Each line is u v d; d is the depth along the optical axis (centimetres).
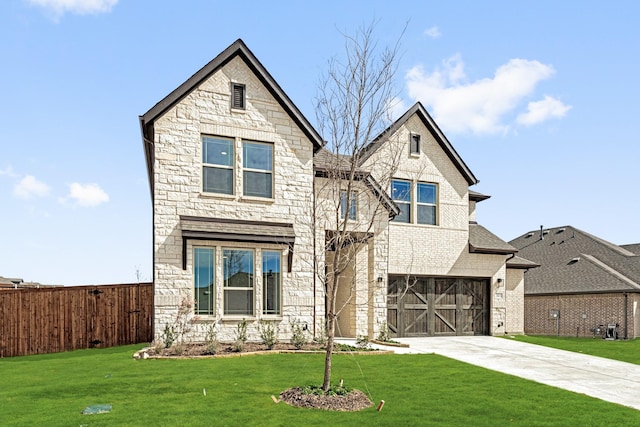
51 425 790
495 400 1000
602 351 1819
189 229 1580
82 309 1717
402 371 1263
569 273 2805
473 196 2483
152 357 1363
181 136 1636
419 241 2186
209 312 1622
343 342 1788
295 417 850
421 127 2259
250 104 1738
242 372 1193
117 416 838
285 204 1753
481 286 2322
